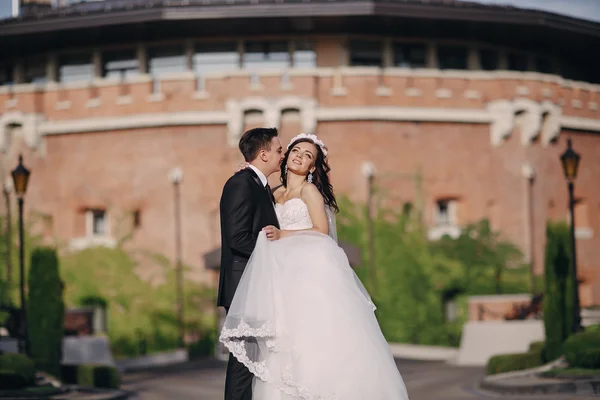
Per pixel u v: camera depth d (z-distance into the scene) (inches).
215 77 1417.3
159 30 1443.2
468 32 1476.4
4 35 1448.1
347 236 1396.4
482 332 1196.5
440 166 1434.5
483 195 1450.5
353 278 294.5
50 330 968.9
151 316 1421.0
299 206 302.7
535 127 1460.4
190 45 1451.8
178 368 1218.0
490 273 1435.8
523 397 714.8
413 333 1397.6
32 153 1487.5
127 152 1448.1
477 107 1448.1
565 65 1654.8
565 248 916.6
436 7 1389.0
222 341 288.0
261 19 1402.6
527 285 1450.5
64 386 869.8
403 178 1419.8
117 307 1433.3
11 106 1491.1
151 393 866.8
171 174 1427.2
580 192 1541.6
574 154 915.4
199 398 807.7
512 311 1268.5
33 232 1478.8
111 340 1428.4
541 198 1485.0
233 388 289.0
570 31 1485.0
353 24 1430.9
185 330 1411.2
